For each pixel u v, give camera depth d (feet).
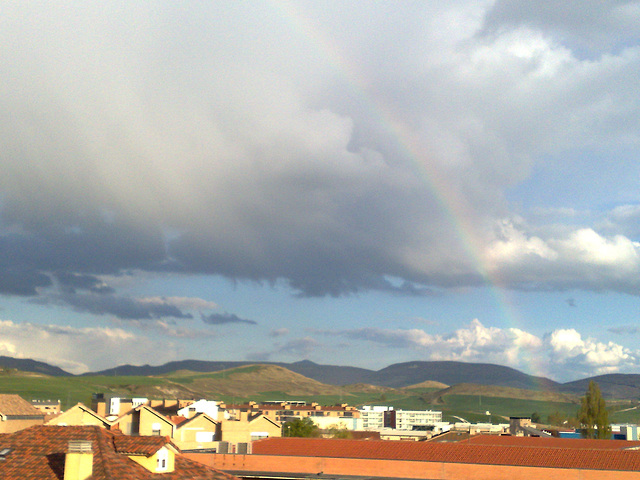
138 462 147.23
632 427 547.90
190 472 155.53
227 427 374.22
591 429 555.69
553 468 256.32
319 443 308.81
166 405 474.08
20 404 408.67
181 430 357.61
